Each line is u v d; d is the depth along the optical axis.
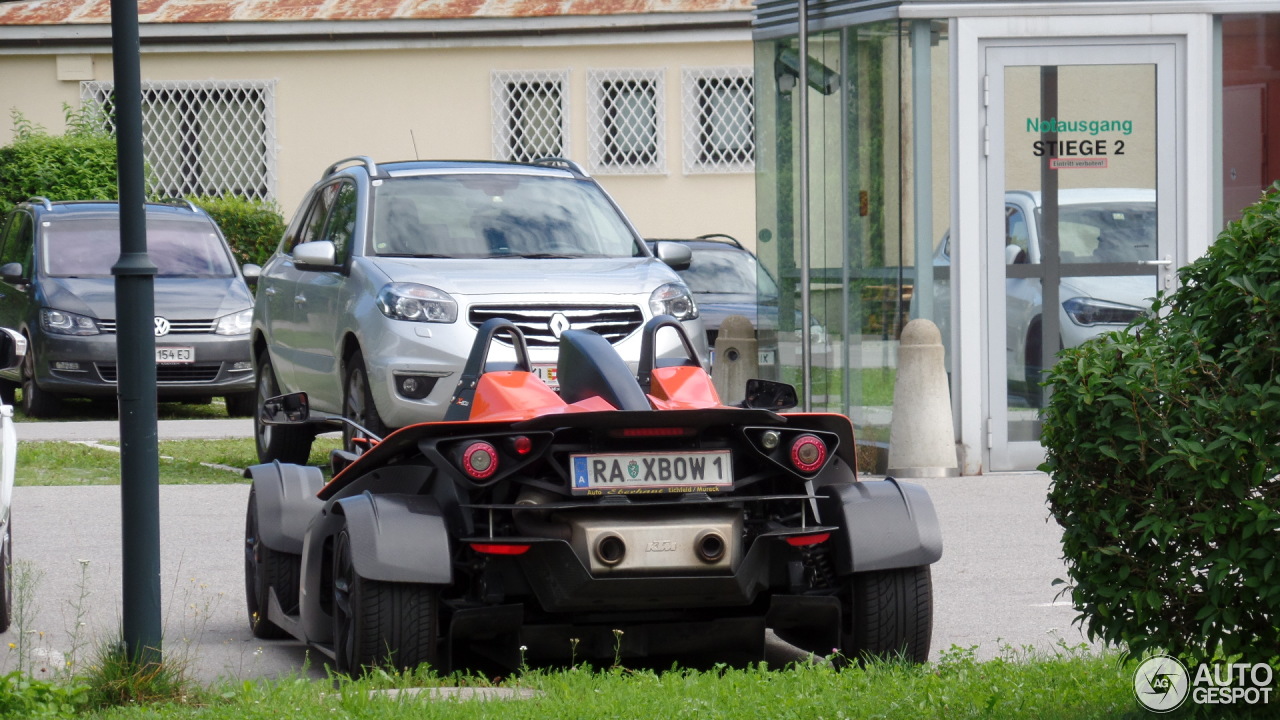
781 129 25.77
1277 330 8.86
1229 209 23.64
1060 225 22.83
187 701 10.46
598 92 47.78
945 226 22.80
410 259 20.73
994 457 22.83
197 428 29.48
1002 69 22.61
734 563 10.84
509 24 47.25
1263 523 8.66
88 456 25.39
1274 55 23.38
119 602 14.72
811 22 24.45
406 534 10.75
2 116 48.72
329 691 10.49
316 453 26.84
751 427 10.92
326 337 21.39
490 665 12.26
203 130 48.53
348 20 47.41
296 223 24.62
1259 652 9.28
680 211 48.00
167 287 31.64
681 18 46.91
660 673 12.01
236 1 49.44
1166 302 9.94
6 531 13.62
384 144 48.28
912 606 11.31
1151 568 9.23
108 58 48.47
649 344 12.45
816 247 25.05
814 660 11.93
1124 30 22.58
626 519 10.73
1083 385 9.38
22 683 10.15
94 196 44.09
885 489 11.57
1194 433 8.95
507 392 11.55
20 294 32.16
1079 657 11.36
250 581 13.85
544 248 21.50
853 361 24.06
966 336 22.72
